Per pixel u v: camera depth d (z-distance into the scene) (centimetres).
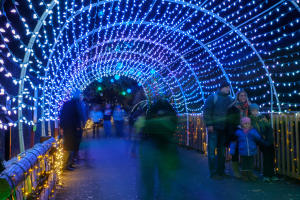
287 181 634
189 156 1027
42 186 390
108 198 521
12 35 600
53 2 571
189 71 1504
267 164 636
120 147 1203
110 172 743
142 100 593
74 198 526
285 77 1018
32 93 765
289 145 638
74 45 1079
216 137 679
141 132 501
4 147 520
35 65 832
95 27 1139
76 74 1623
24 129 673
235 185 601
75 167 834
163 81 1736
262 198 508
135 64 1870
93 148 1237
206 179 655
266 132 636
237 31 893
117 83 2333
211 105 681
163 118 484
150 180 482
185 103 1460
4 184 228
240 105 672
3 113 500
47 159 497
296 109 992
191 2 964
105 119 1759
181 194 526
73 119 875
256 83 1116
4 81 534
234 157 678
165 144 483
